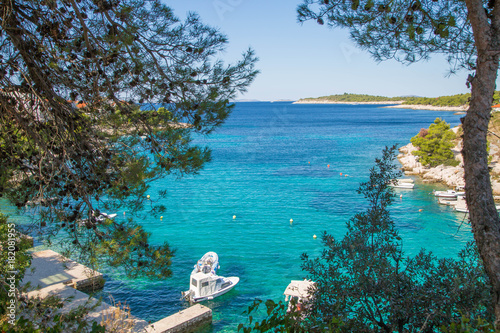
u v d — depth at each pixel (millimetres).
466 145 5621
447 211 43375
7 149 6367
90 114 6988
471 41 6992
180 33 6480
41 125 6379
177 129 6977
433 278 7832
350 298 7895
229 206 44938
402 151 91375
